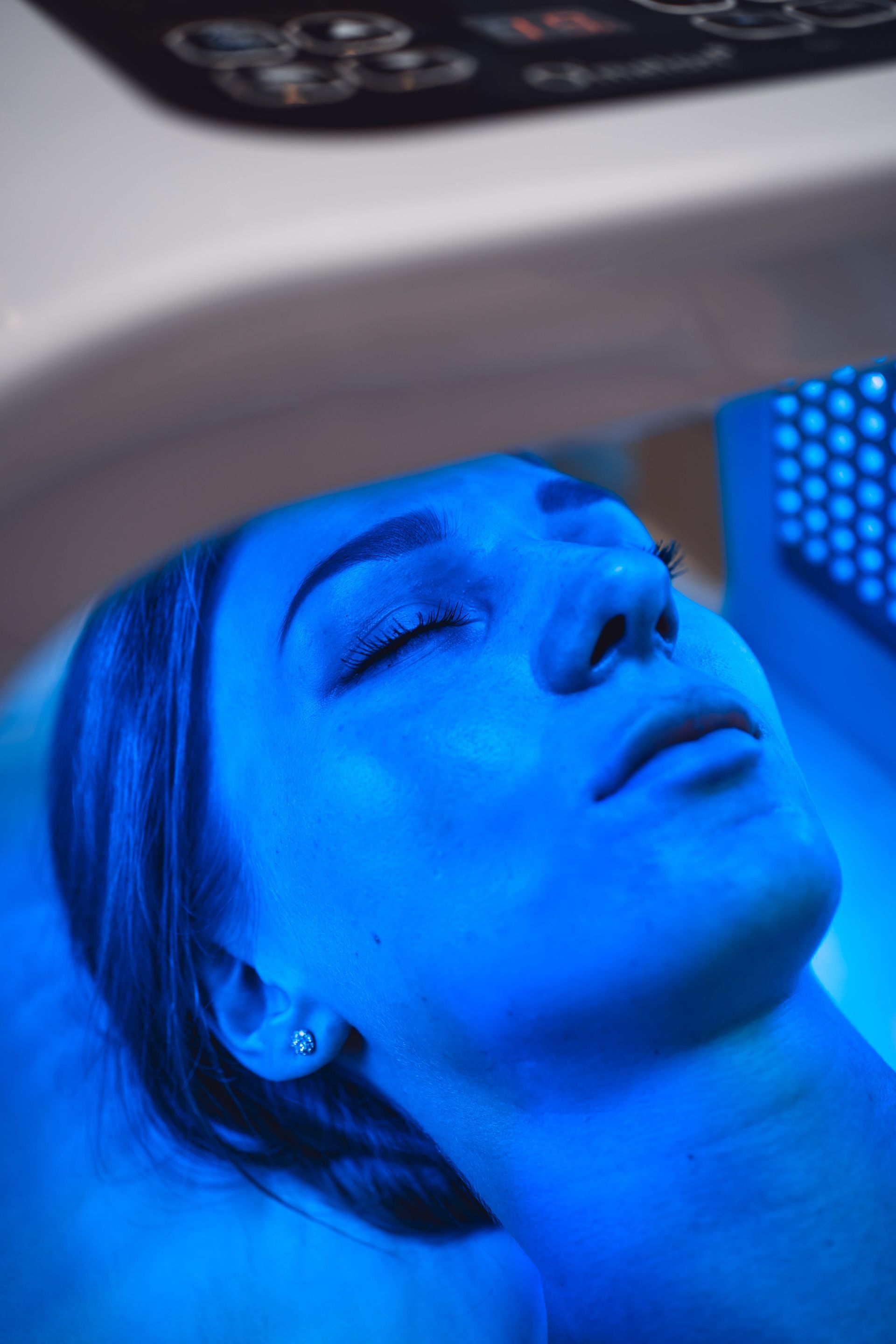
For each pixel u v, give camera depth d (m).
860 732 0.91
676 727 0.46
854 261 0.31
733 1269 0.51
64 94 0.30
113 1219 0.80
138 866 0.67
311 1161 0.77
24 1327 0.78
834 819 0.90
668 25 0.35
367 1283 0.78
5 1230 0.79
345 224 0.26
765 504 0.89
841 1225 0.51
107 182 0.26
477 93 0.31
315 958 0.57
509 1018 0.47
